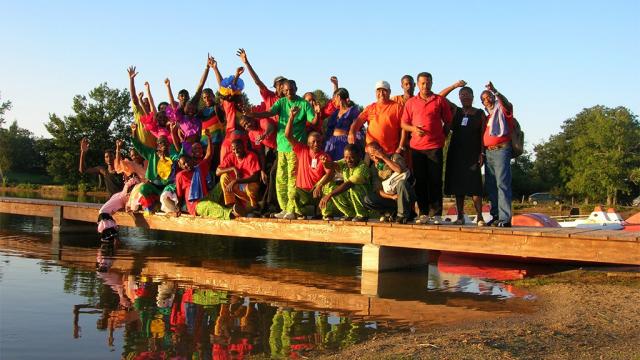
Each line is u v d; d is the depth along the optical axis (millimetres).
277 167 10453
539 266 10773
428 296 8008
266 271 10070
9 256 10984
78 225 15250
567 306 7242
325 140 10477
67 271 9461
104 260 10773
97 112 54312
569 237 7930
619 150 60000
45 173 82438
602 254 7734
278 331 6086
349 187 9508
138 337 5812
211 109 11734
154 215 12266
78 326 6172
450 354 5012
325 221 9820
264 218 10500
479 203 9336
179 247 12961
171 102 12164
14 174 80812
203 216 11352
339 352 5312
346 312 6984
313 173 9938
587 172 60219
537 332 5840
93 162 54375
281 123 10281
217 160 11773
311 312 6973
